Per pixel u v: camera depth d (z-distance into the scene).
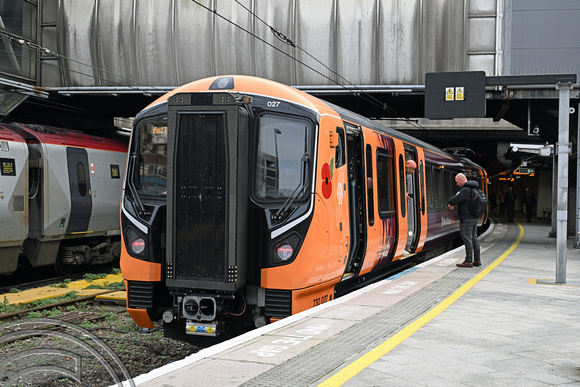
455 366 4.86
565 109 10.05
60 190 14.14
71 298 11.57
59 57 18.83
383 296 8.12
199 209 6.90
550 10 16.97
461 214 11.68
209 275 6.86
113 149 16.38
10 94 18.14
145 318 7.46
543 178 38.62
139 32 18.20
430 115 14.33
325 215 7.43
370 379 4.42
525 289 9.17
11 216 12.62
